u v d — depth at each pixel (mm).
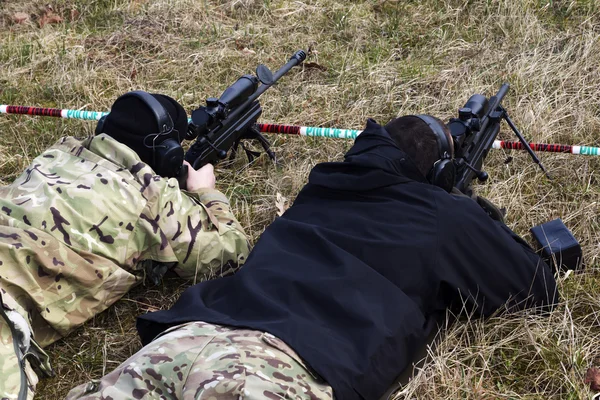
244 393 1973
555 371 2645
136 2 5531
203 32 5152
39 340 2691
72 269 2604
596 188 3635
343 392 2135
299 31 5172
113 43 5082
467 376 2604
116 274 2705
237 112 3461
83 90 4605
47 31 5246
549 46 4695
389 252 2400
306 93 4504
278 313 2242
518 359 2729
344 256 2373
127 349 2873
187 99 4523
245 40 5062
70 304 2652
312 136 3945
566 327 2770
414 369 2605
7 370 2287
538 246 3154
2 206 2609
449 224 2453
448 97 4355
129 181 2756
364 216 2500
